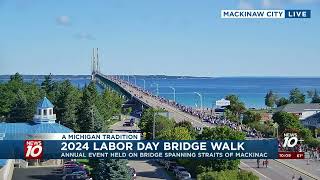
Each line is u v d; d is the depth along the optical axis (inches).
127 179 2800.2
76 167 3284.9
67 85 6747.1
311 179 3196.4
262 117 6535.4
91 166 3171.8
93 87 5812.0
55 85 7490.2
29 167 3619.6
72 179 3051.2
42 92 6619.1
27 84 7509.8
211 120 6023.6
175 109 7278.5
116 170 2783.0
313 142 4315.9
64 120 4982.8
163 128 4279.0
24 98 5575.8
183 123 4547.2
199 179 2637.8
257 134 4864.7
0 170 2738.7
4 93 5999.0
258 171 3444.9
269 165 3666.3
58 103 5059.1
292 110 6953.7
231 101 7209.6
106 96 6939.0
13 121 5502.0
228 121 6013.8
